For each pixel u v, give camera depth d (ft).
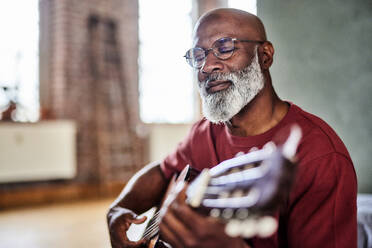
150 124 18.21
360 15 6.41
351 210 3.07
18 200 14.58
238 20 3.48
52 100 15.81
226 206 1.77
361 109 6.48
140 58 18.30
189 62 3.66
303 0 6.98
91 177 16.52
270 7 7.44
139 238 4.03
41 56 15.81
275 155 1.71
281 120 3.48
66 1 15.69
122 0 17.48
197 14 19.66
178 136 19.01
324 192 3.04
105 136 16.84
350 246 2.98
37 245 9.54
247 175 1.83
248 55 3.43
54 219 12.48
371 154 6.43
